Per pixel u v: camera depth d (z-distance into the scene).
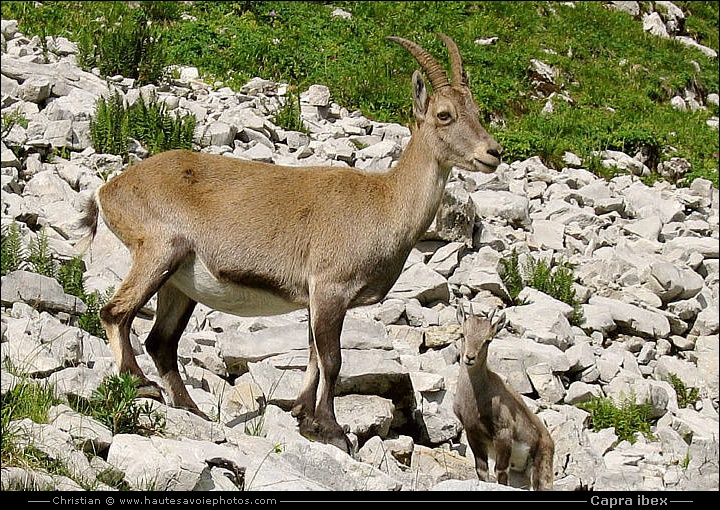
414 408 12.43
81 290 13.02
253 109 21.61
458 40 28.39
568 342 16.16
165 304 10.87
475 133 10.86
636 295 18.81
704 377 17.58
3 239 13.38
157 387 10.21
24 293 12.11
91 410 9.62
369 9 28.77
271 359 12.38
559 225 20.16
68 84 19.95
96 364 11.12
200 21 25.58
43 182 15.89
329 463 9.39
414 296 15.98
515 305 17.36
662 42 33.72
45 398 9.42
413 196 10.87
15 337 10.64
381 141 21.62
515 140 24.12
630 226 21.52
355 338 12.59
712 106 31.28
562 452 12.70
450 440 12.49
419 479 10.80
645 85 30.19
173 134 18.38
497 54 28.27
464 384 11.17
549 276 18.09
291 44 25.62
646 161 26.03
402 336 14.88
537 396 14.43
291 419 10.66
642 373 16.97
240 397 11.53
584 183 23.03
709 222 23.41
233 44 24.78
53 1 25.22
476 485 9.48
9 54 21.11
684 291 19.03
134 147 18.12
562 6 33.12
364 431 11.45
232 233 10.47
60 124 17.66
